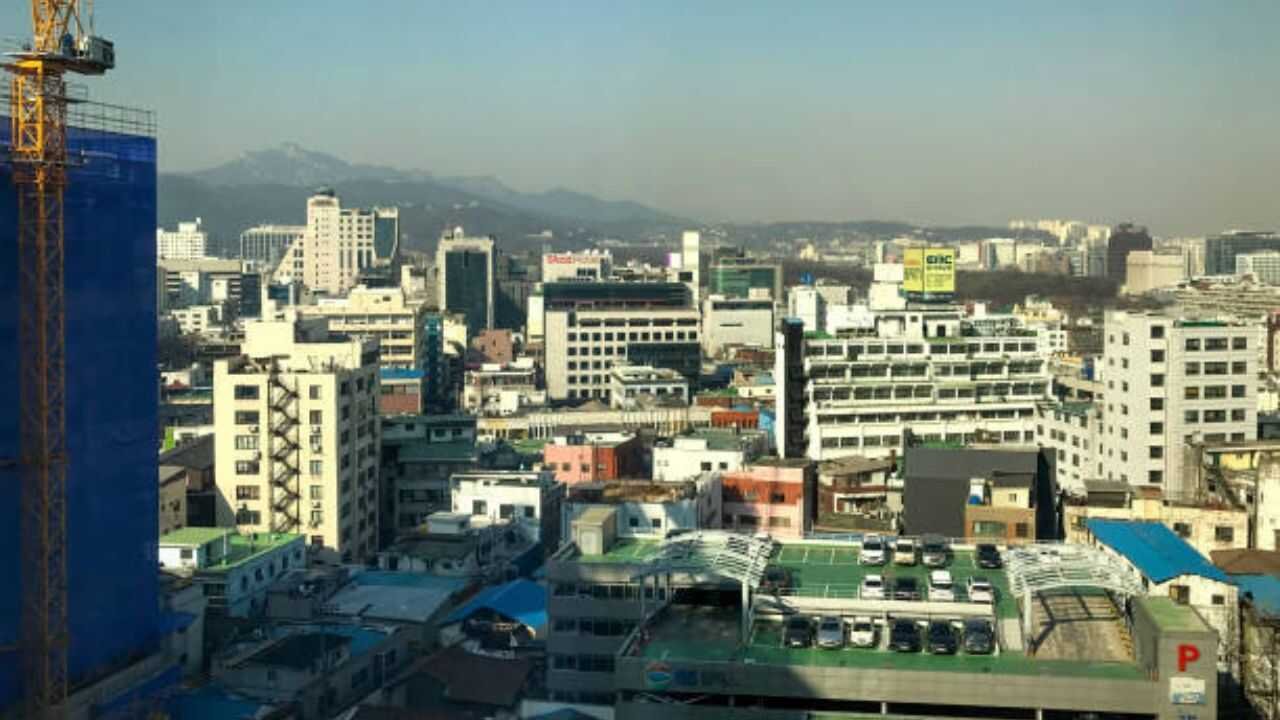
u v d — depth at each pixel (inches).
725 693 3565.5
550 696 4980.3
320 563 7116.1
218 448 7322.8
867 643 3695.9
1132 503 6048.2
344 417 7431.1
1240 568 5177.2
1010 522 6378.0
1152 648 3440.0
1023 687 3440.0
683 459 7711.6
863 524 6860.2
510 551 7111.2
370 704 5064.0
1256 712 4175.7
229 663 5147.6
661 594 4429.1
